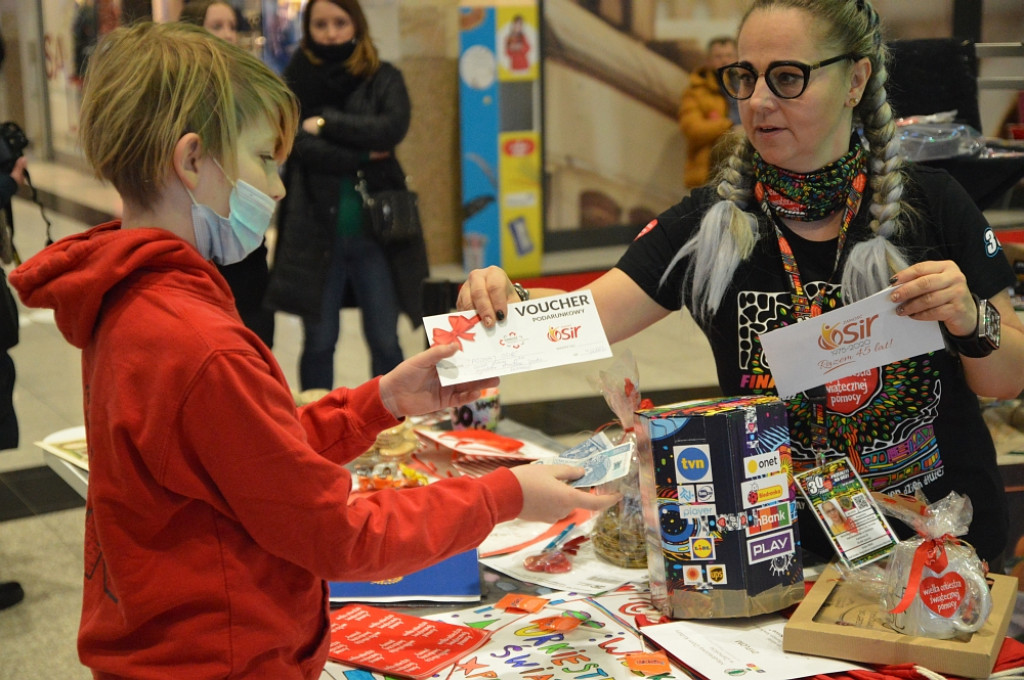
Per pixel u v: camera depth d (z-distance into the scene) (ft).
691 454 4.27
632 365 4.98
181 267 3.38
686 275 5.44
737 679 3.82
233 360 3.22
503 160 23.72
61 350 18.80
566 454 4.66
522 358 4.33
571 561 5.19
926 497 5.16
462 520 3.64
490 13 22.89
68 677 8.04
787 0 4.75
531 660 4.13
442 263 24.75
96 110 3.40
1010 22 15.70
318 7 12.52
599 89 26.76
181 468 3.25
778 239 5.15
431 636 4.37
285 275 12.74
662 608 4.44
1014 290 7.13
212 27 11.40
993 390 5.06
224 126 3.37
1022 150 7.88
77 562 10.40
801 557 4.75
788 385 4.46
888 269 4.90
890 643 3.86
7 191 9.45
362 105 12.70
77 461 6.26
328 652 3.91
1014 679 3.76
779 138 4.85
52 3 32.76
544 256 26.73
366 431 4.33
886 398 5.02
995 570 5.30
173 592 3.34
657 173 27.94
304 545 3.32
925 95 8.06
